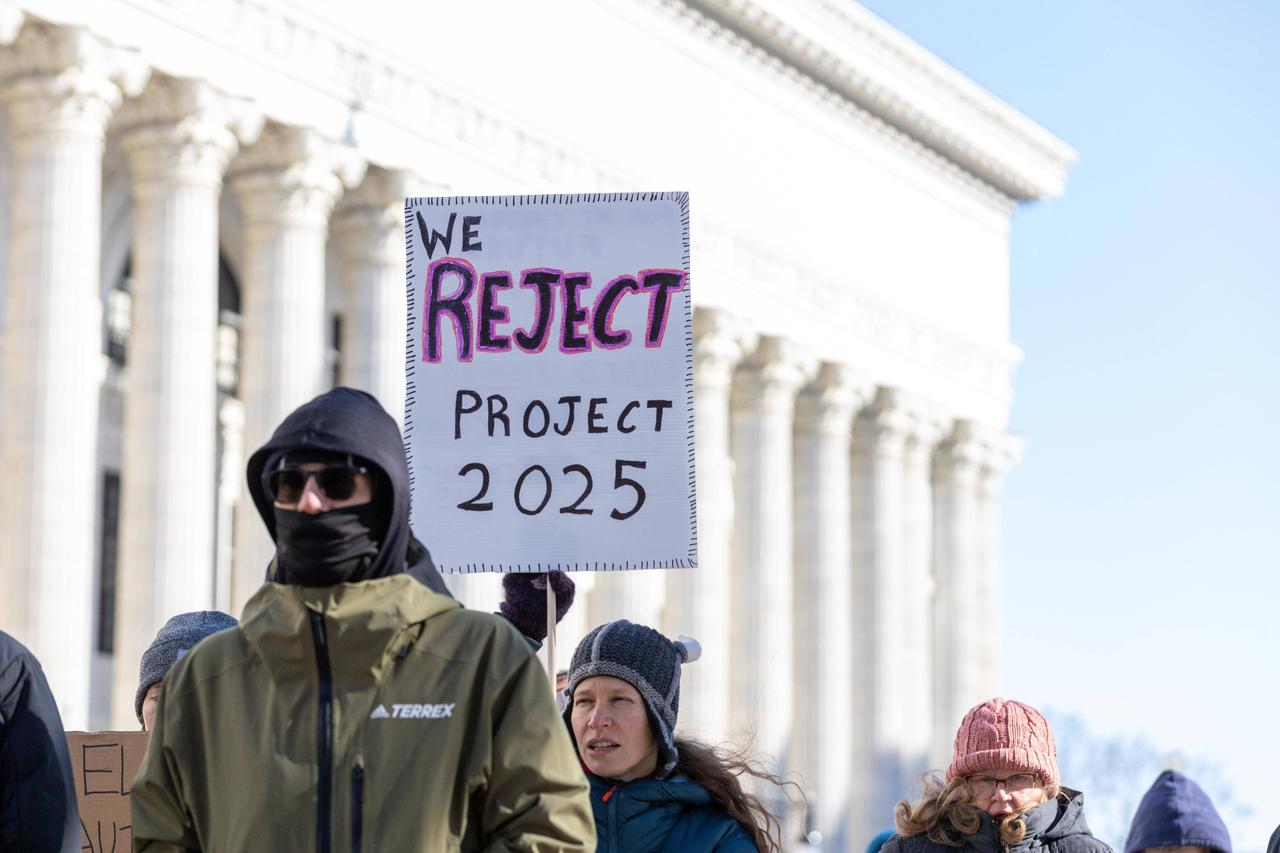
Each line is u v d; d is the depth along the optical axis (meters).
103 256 51.31
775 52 69.88
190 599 45.72
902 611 75.75
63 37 43.66
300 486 7.36
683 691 63.16
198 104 46.50
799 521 71.88
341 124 51.31
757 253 68.44
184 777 7.49
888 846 10.51
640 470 12.12
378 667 7.33
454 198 12.39
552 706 7.45
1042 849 10.23
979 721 10.35
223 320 55.12
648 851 9.61
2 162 46.09
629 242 12.33
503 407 12.22
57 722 8.36
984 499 82.12
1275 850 12.04
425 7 54.31
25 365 43.47
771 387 68.69
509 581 12.52
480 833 7.52
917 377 77.12
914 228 78.38
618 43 63.16
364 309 52.91
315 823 7.20
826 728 70.00
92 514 48.78
